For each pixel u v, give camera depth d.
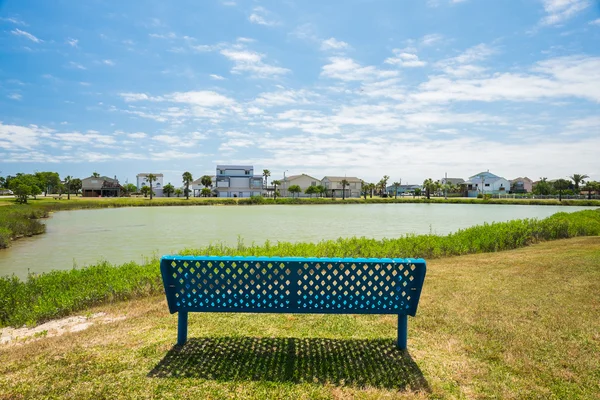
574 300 6.43
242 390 3.62
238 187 122.31
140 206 76.56
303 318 5.63
